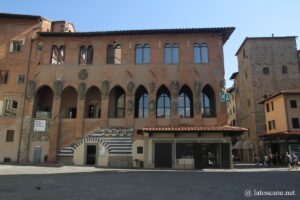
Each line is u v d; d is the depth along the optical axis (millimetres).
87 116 39250
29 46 40094
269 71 59844
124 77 38094
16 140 37281
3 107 38188
